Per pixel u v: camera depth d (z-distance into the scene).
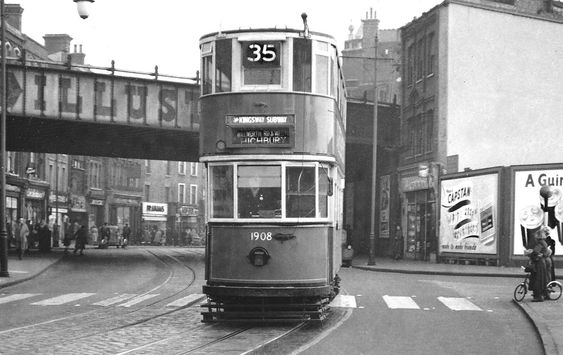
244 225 14.20
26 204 56.19
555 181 32.06
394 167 45.72
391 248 45.69
